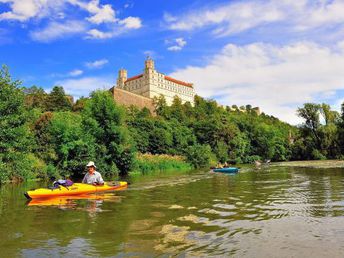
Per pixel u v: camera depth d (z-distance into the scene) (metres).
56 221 8.60
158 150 59.28
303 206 10.11
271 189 15.08
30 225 8.16
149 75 127.62
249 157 70.88
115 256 5.55
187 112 109.88
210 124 72.62
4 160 21.08
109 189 15.76
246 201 11.45
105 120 31.88
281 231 7.01
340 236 6.50
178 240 6.41
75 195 14.00
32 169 25.45
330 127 65.25
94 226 7.86
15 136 21.16
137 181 21.34
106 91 33.22
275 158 75.81
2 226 8.09
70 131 28.84
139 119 63.72
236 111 152.25
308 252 5.59
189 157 46.38
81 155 29.00
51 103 76.25
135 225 7.84
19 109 21.97
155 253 5.65
